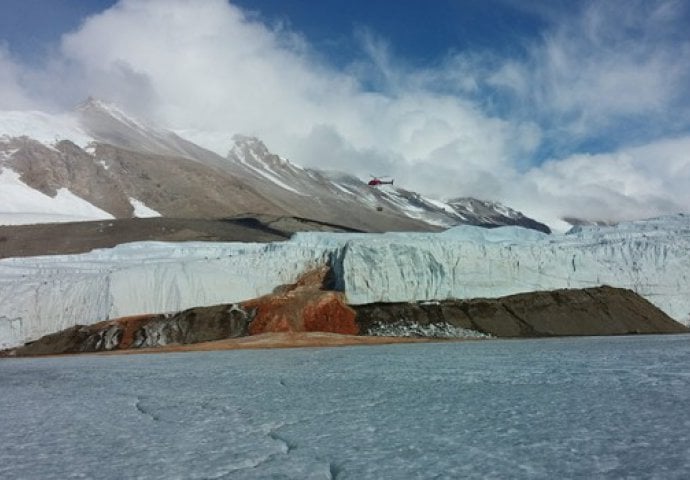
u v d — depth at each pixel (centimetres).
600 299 9581
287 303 9169
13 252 16838
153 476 1802
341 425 2441
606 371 3919
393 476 1722
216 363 5575
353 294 9519
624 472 1709
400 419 2523
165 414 2853
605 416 2462
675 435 2122
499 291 9725
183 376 4494
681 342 6781
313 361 5359
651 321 9319
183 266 9894
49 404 3353
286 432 2344
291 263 10269
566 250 10200
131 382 4241
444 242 10000
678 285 9994
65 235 18288
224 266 10150
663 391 3055
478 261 9838
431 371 4203
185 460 1970
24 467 1961
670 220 11338
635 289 9962
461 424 2388
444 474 1727
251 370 4728
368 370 4391
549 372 3950
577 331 9006
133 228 19262
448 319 9019
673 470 1716
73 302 9544
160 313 9381
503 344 7169
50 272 10256
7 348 9119
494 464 1811
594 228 11494
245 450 2080
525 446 2014
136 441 2284
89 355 8062
